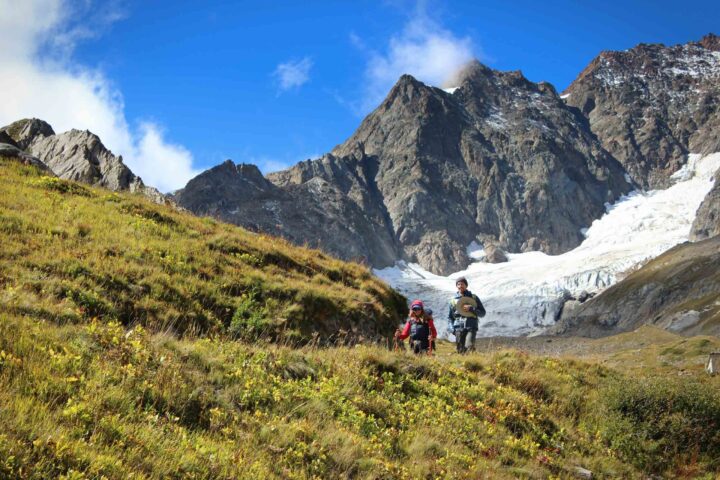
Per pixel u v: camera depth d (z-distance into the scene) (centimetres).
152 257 1823
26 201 2094
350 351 1457
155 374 927
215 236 2262
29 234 1709
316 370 1256
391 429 1099
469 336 1864
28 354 826
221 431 867
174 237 2130
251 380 1038
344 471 888
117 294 1498
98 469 626
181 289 1656
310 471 857
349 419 1066
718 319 13200
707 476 1359
